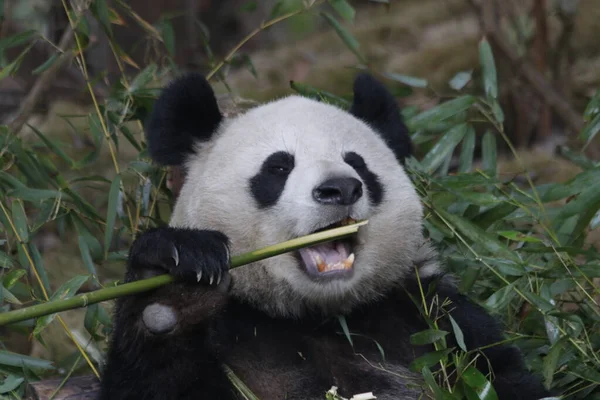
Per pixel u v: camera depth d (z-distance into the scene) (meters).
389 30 23.28
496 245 9.62
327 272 8.48
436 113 11.29
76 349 12.59
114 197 10.28
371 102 10.10
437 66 20.41
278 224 8.59
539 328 9.93
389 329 9.22
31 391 9.70
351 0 27.02
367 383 8.80
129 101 11.57
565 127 18.34
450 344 9.17
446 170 11.60
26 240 9.98
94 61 17.75
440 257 10.06
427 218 10.27
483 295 10.53
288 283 8.70
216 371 7.97
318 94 11.64
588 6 20.66
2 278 9.67
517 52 16.94
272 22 11.82
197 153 9.50
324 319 9.04
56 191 10.48
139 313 7.62
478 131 17.88
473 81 16.72
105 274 14.77
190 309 7.55
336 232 7.78
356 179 8.35
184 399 7.81
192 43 20.36
